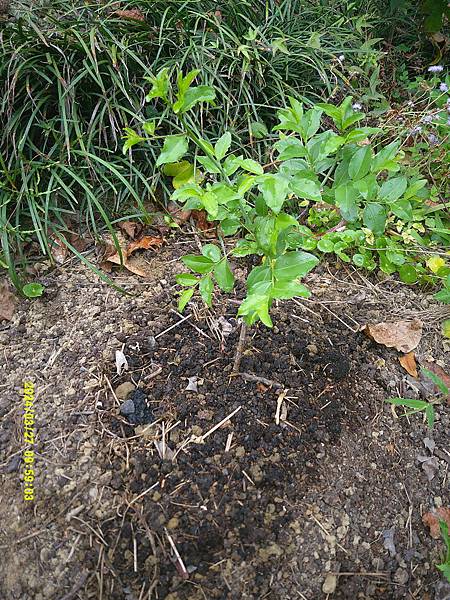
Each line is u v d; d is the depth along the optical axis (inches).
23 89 101.4
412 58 143.4
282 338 83.0
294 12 135.3
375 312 91.5
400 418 78.5
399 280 98.5
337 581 65.7
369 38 137.6
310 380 78.4
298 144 63.4
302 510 68.2
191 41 108.7
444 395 82.1
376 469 73.4
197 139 58.2
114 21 107.0
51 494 68.1
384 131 108.5
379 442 75.6
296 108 64.0
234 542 65.3
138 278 94.8
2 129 100.7
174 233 102.7
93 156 95.7
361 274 99.1
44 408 75.4
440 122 109.7
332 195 63.1
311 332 85.4
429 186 112.0
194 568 63.8
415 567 68.5
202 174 95.8
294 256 55.2
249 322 58.3
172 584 62.9
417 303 94.8
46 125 98.1
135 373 77.9
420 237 100.7
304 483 69.8
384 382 81.7
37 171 97.7
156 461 69.7
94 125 100.1
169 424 72.7
